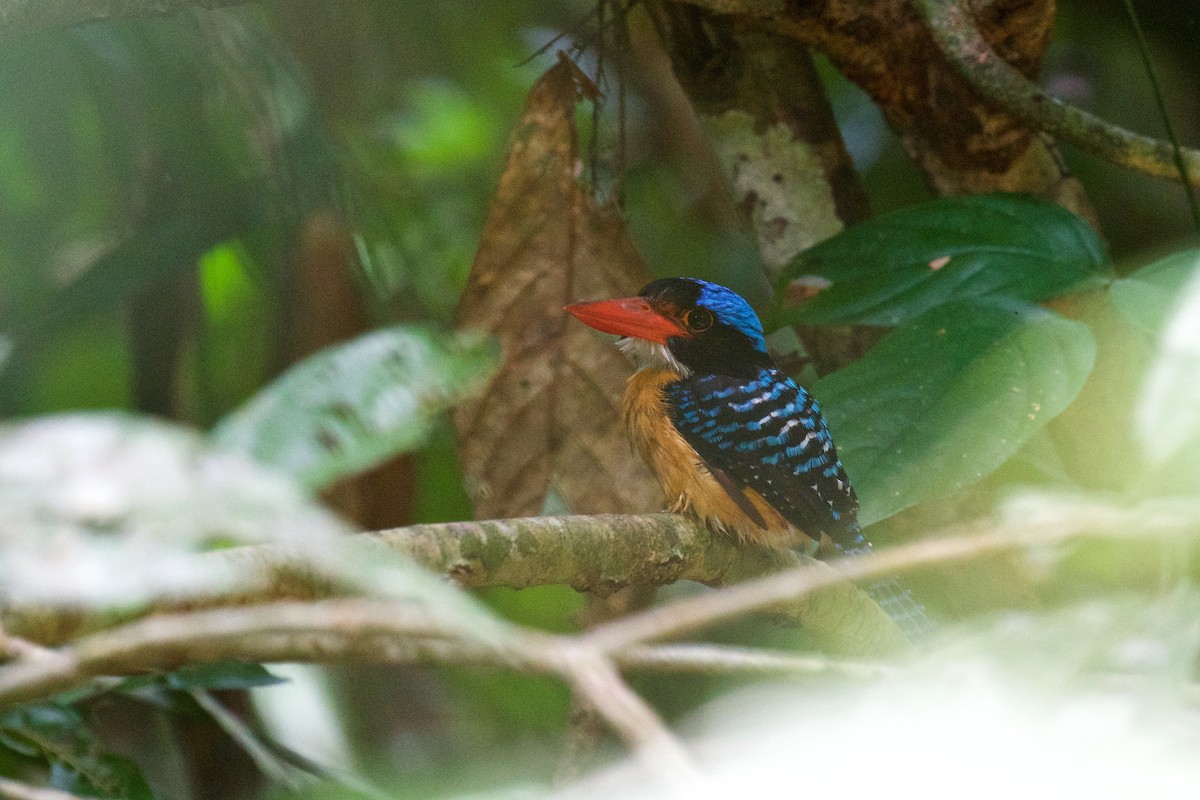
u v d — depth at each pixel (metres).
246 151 10.19
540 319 8.92
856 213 9.71
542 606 12.92
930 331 7.44
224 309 12.67
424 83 13.54
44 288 11.95
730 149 9.70
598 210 8.93
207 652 3.81
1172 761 3.68
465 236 13.13
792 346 10.99
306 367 3.38
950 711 3.90
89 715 6.95
